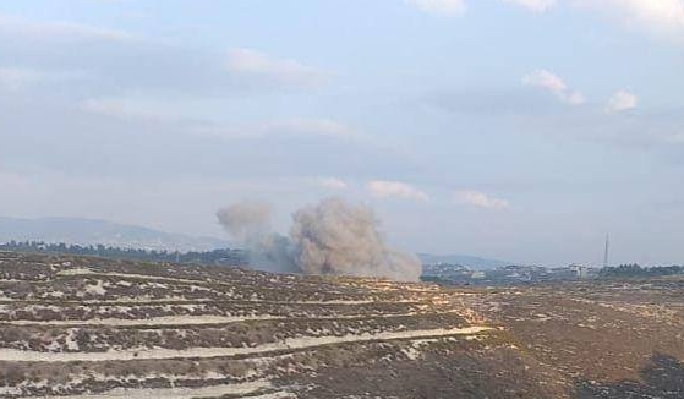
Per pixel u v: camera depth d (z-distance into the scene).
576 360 120.69
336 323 104.81
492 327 125.38
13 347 77.00
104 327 84.81
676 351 132.88
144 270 104.50
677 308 161.62
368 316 111.44
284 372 89.56
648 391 112.75
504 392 101.00
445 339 112.38
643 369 121.88
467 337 115.81
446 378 100.19
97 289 92.44
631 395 109.94
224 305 98.25
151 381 79.81
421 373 99.75
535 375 109.81
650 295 184.75
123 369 79.56
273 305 104.25
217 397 80.81
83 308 87.00
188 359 85.00
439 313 121.31
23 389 72.75
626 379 116.44
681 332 143.38
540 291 169.25
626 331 137.50
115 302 90.38
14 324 80.25
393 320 112.00
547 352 121.75
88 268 98.81
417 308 120.94
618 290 194.50
